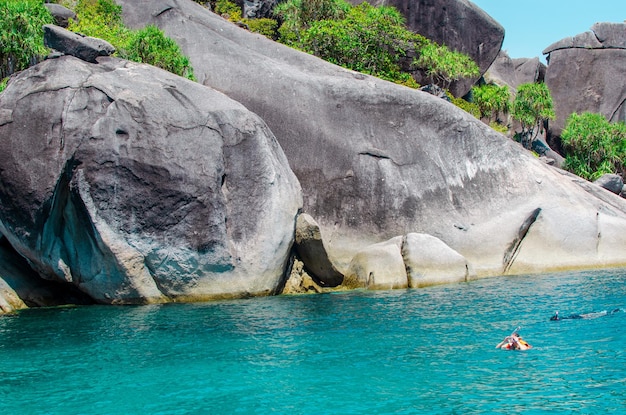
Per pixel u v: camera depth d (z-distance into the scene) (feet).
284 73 93.20
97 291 66.23
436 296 67.10
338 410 33.37
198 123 70.54
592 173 163.12
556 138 182.80
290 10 141.90
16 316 60.08
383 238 86.12
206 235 67.41
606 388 35.60
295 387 37.09
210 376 39.37
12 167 64.28
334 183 87.35
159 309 62.59
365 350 44.70
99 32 93.81
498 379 37.63
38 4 91.45
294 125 89.04
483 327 50.93
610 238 89.56
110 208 64.39
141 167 65.72
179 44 98.43
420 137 91.86
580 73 182.29
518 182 92.12
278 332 50.88
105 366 41.93
